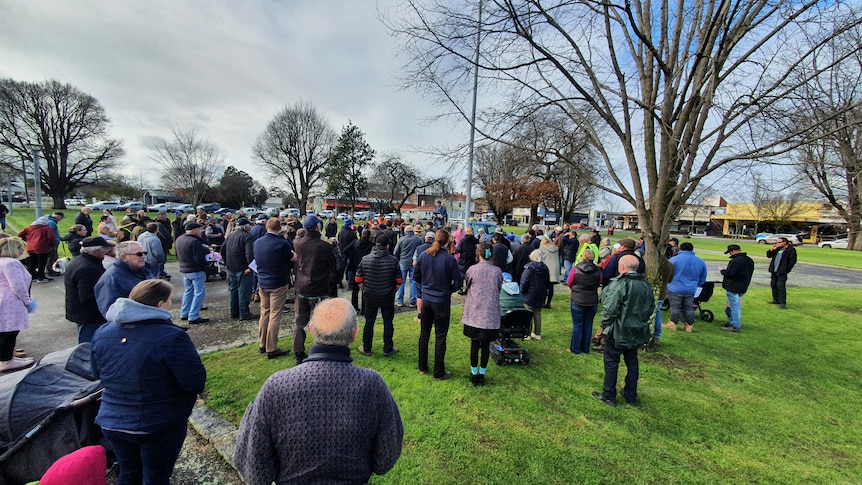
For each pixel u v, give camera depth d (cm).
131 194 6288
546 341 575
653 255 546
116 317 191
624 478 271
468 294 409
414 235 770
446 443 302
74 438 230
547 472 273
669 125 511
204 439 304
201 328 568
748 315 791
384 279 464
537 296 570
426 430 319
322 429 135
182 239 577
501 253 753
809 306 899
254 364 435
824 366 511
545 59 509
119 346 193
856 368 507
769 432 342
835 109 458
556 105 582
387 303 472
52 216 904
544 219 3503
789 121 497
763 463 296
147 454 200
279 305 458
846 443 329
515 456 289
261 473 135
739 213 5381
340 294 823
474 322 396
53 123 4156
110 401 196
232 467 273
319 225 449
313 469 134
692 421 354
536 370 459
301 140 4478
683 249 650
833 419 370
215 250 961
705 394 413
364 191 4291
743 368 494
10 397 219
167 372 199
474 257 820
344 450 136
